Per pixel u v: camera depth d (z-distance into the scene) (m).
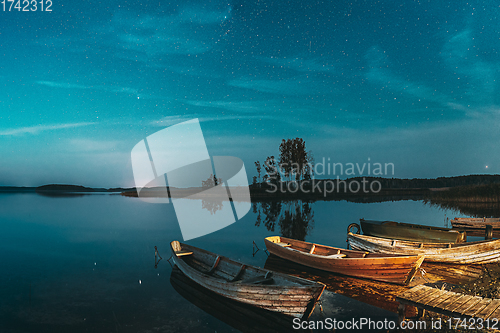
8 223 23.80
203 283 8.12
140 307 7.31
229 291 7.36
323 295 7.80
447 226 20.20
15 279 9.65
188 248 10.86
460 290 7.01
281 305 6.56
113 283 9.16
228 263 8.94
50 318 6.74
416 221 22.36
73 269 10.77
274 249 12.10
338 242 15.27
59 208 37.53
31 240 16.56
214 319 6.63
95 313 7.00
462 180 81.56
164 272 10.30
